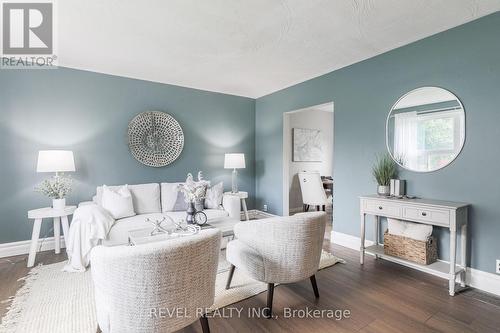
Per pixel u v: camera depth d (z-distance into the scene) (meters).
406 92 2.78
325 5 2.10
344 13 2.21
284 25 2.40
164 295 1.22
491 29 2.20
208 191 3.73
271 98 4.77
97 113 3.59
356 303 2.01
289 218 1.81
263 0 2.02
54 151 2.90
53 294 2.12
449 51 2.45
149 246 1.18
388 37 2.64
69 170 2.99
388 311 1.90
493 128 2.19
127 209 3.14
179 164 4.29
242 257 1.96
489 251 2.22
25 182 3.15
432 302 2.03
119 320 1.21
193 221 2.63
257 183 5.19
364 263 2.81
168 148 4.12
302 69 3.57
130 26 2.40
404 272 2.58
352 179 3.34
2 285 2.29
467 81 2.34
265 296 2.11
